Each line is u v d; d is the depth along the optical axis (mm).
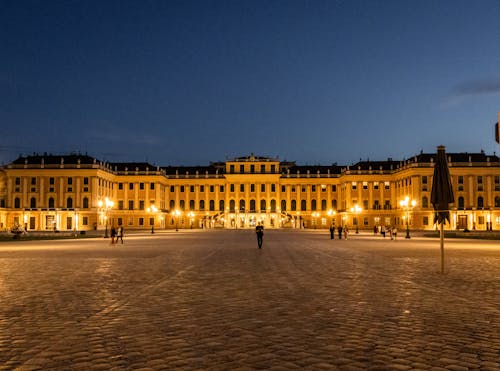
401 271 23281
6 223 125438
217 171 156125
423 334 10664
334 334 10672
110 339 10328
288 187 153875
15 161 130375
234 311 13258
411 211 123875
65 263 27938
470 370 8250
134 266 26000
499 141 19516
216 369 8336
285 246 46406
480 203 123625
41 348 9664
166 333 10820
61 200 126438
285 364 8594
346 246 46438
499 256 32875
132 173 144000
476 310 13344
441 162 23312
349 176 142500
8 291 16906
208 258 31500
